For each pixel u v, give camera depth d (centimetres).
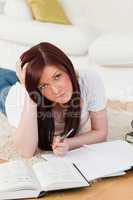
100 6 368
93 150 145
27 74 138
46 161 135
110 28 365
